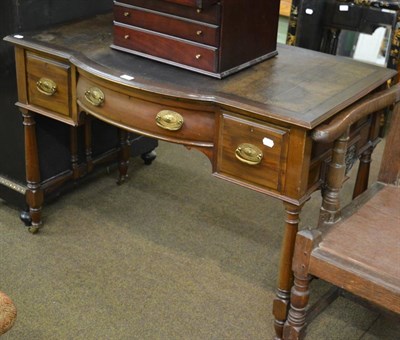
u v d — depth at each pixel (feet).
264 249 8.23
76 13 8.08
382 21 10.70
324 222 5.99
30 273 7.58
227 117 5.93
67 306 7.11
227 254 8.11
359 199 6.32
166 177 9.77
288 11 12.84
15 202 8.39
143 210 8.91
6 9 7.42
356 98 6.11
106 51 6.95
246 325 6.98
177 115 6.16
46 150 8.18
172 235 8.42
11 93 7.79
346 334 6.91
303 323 6.13
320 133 5.48
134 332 6.80
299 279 5.89
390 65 10.82
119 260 7.89
